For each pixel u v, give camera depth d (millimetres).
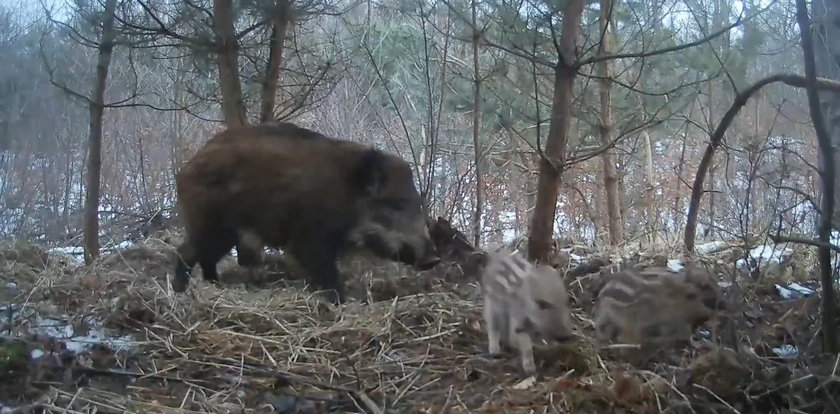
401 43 8336
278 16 4645
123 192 8047
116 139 8383
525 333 2719
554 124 3855
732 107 3934
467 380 2752
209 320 3350
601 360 2820
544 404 2486
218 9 4547
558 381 2566
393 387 2695
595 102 6281
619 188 8602
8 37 5727
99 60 4559
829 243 2514
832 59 3145
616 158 8875
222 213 3955
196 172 3967
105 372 2727
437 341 3154
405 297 3723
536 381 2656
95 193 4562
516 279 2760
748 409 2527
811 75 2463
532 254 3982
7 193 6020
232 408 2520
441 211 7016
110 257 4508
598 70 5711
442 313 3428
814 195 4812
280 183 3867
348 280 4137
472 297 3713
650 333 2930
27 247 4562
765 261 4230
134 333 3203
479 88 5566
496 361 2850
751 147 5211
